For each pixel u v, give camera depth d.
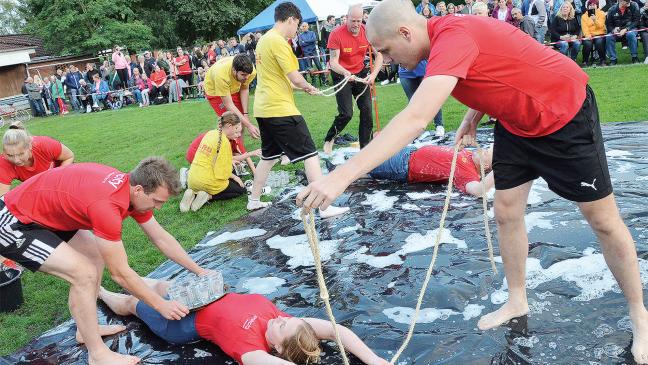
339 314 3.39
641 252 3.50
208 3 32.75
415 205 4.98
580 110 2.43
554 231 3.99
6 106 22.89
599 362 2.66
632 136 6.02
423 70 7.25
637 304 2.70
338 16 18.52
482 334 2.99
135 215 3.42
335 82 7.05
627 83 9.90
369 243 4.34
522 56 2.37
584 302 3.12
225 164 5.95
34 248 2.91
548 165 2.59
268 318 3.09
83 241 3.33
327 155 7.39
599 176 2.50
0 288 4.08
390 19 2.37
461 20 2.37
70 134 14.34
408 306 3.37
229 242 4.84
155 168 3.00
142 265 4.73
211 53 19.23
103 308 3.87
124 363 3.12
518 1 14.25
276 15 5.05
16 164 4.18
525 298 3.06
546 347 2.81
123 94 20.22
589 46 12.52
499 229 2.91
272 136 5.16
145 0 35.34
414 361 2.87
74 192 2.89
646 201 4.27
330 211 5.02
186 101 18.58
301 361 2.89
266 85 5.02
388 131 2.10
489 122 7.85
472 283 3.50
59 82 20.41
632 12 11.99
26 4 38.94
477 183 4.93
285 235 4.80
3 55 27.91
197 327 3.16
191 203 6.02
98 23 31.67
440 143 7.12
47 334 3.63
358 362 2.89
